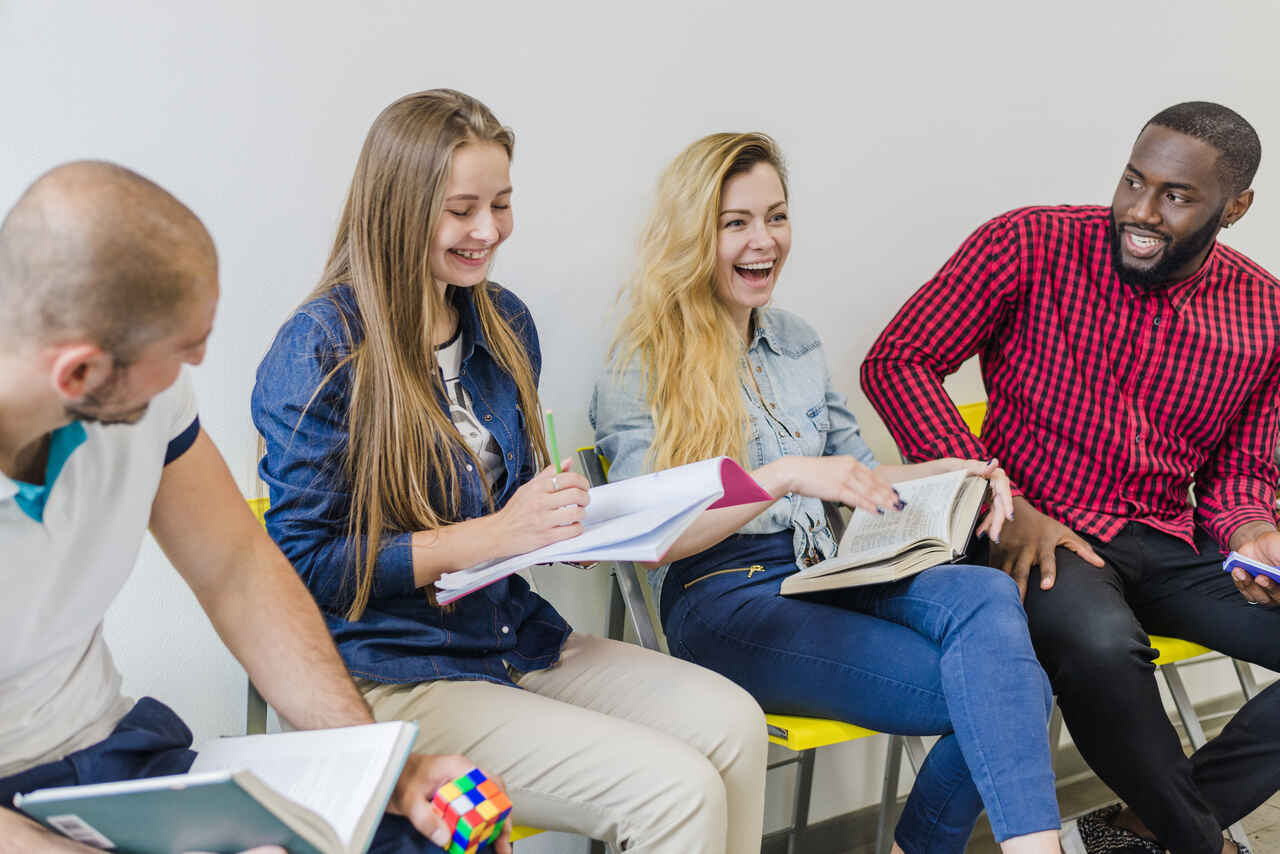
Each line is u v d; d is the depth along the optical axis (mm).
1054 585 1735
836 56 2061
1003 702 1440
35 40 1393
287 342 1347
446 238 1377
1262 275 1949
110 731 1064
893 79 2135
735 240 1718
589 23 1803
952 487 1657
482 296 1523
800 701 1591
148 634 1599
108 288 801
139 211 819
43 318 807
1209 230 1795
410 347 1382
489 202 1401
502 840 1079
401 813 1076
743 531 1734
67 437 921
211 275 860
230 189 1555
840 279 2172
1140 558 1914
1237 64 2605
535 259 1835
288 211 1605
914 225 2236
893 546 1575
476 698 1346
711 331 1729
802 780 2117
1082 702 1654
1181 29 2484
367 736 1043
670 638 1735
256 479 1634
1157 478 1928
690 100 1931
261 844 860
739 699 1430
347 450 1340
